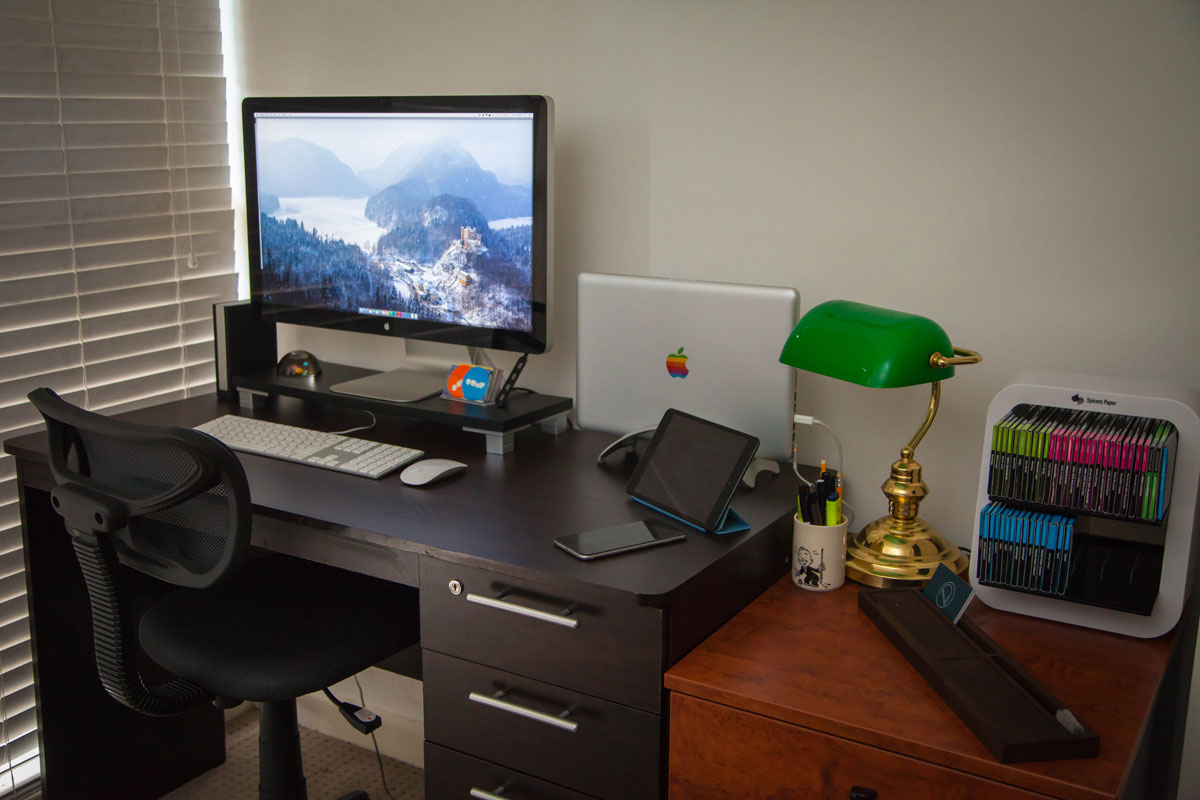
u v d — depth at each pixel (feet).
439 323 6.42
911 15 5.48
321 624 5.54
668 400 5.90
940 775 3.80
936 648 4.36
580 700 4.52
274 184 6.86
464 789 4.99
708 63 6.10
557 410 6.41
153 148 7.45
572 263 6.82
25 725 7.22
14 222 6.64
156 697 5.25
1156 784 5.33
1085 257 5.29
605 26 6.39
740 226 6.19
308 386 6.81
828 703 4.08
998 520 4.83
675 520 5.07
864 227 5.82
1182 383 5.09
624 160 6.50
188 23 7.59
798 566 5.16
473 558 4.59
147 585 7.29
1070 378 4.94
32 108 6.66
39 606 6.54
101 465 5.16
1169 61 4.95
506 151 5.94
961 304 5.63
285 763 5.93
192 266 7.84
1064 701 4.14
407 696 7.89
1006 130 5.36
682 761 4.36
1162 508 4.48
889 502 5.81
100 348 7.27
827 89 5.78
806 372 6.11
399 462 5.78
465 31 6.90
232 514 4.69
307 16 7.50
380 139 6.38
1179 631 4.81
